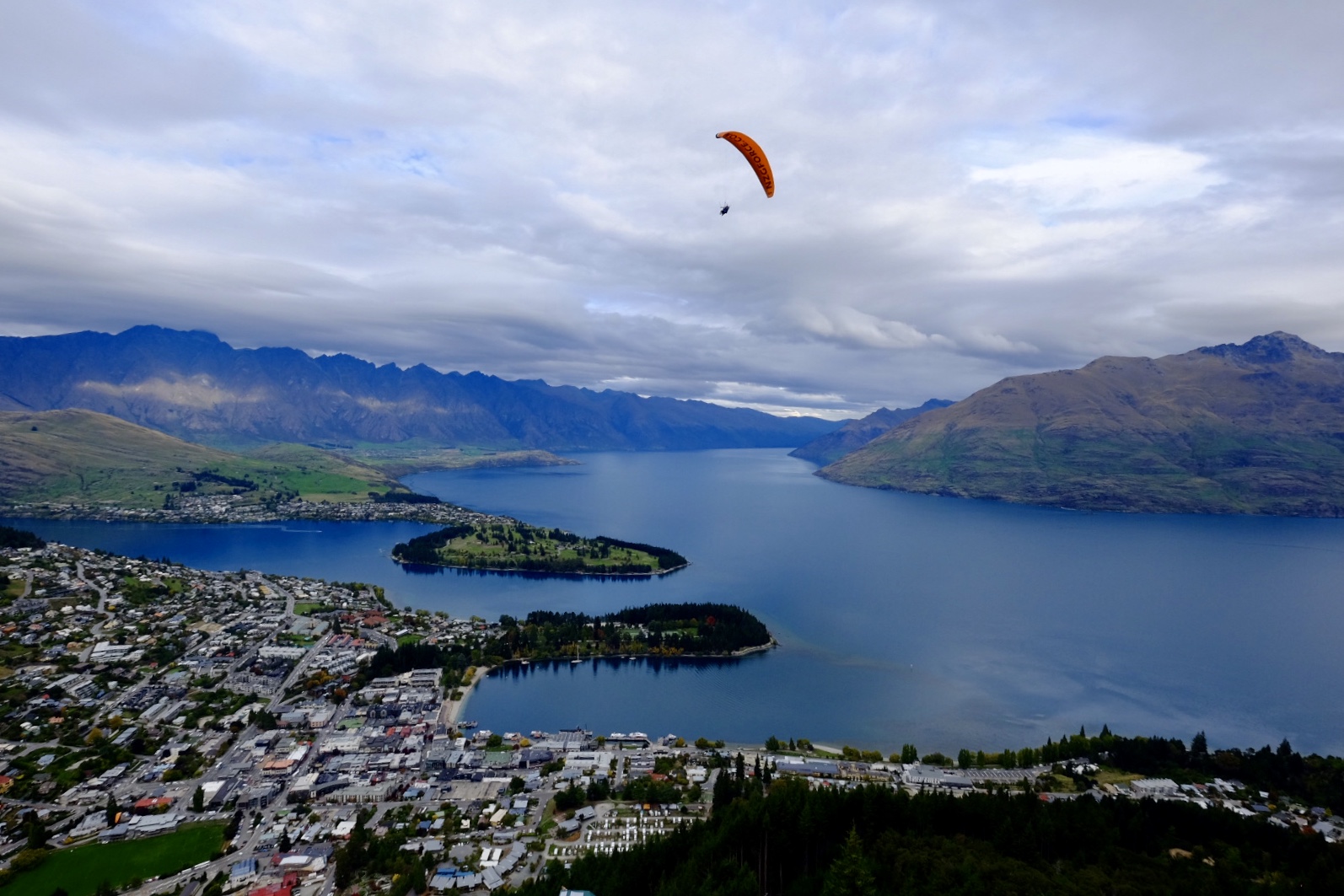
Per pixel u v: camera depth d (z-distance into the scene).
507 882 144.12
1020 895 119.75
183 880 146.50
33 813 165.25
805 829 142.00
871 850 137.00
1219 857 144.88
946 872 126.38
